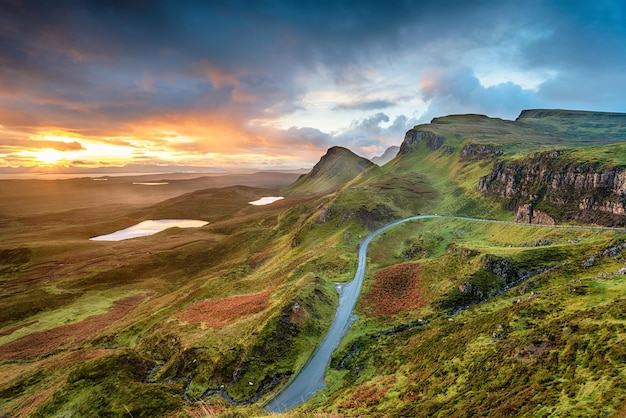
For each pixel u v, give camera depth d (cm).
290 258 17038
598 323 4441
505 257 10038
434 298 9744
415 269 12394
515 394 3819
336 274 13012
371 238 17500
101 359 7588
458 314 8256
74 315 14625
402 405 4822
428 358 6084
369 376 6525
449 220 19438
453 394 4547
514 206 18338
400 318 9044
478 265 10294
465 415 3825
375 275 12688
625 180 13088
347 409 5294
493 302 8319
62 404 6500
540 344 4638
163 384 7062
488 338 5694
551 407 3281
